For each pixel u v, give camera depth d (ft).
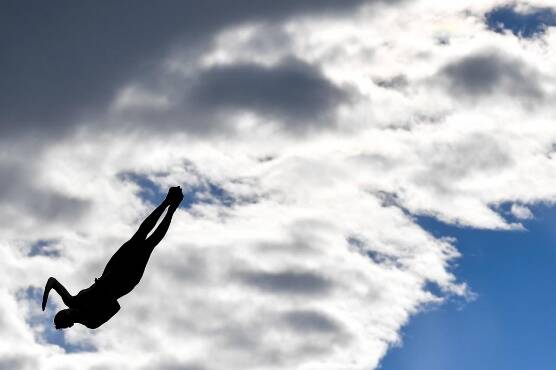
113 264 59.98
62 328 60.18
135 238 58.70
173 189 59.16
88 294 59.98
